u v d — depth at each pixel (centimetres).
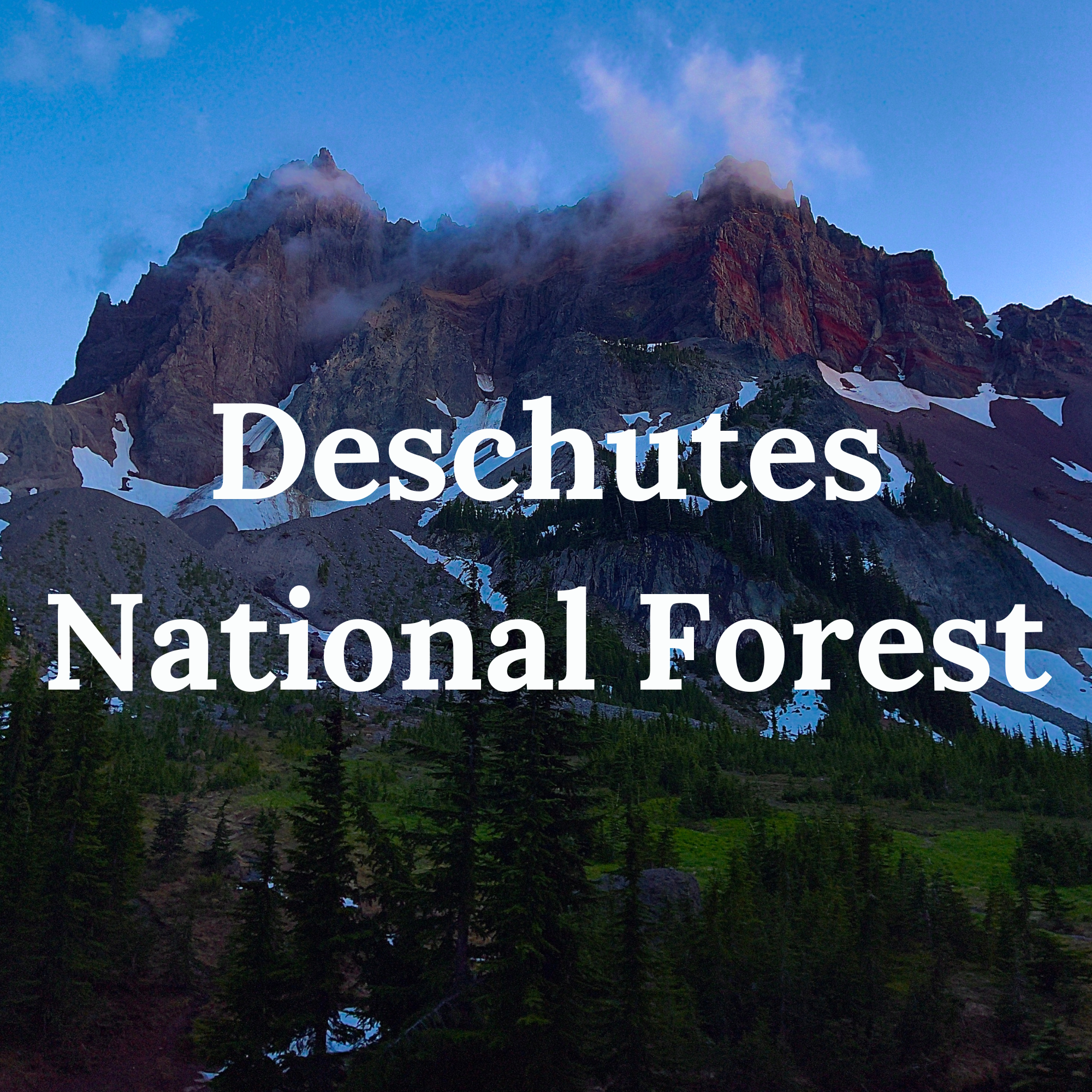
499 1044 2573
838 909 4247
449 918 2962
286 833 6981
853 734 13225
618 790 8194
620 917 3052
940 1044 3481
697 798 8569
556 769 2989
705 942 3775
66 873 3931
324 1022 3056
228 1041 3122
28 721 4647
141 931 4559
